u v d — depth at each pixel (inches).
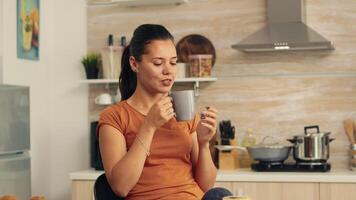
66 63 183.8
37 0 176.2
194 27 175.6
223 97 173.2
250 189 151.1
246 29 172.2
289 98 170.1
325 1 168.1
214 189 72.6
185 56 175.0
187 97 82.4
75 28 183.6
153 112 78.4
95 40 182.1
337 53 167.6
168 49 82.0
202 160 86.7
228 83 173.0
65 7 184.4
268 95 171.0
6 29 161.0
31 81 173.2
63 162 183.6
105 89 181.0
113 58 174.1
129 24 179.6
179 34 176.6
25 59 169.9
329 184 147.5
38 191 177.2
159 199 80.4
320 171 154.6
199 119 89.7
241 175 151.4
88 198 159.5
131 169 77.3
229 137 167.6
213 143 167.8
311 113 168.9
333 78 167.8
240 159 170.9
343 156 166.9
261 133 171.3
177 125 83.5
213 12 174.4
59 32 184.1
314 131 167.9
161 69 81.7
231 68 173.2
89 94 182.4
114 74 174.2
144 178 81.4
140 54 82.2
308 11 169.0
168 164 82.6
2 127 137.2
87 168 181.9
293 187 148.9
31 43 172.7
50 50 183.8
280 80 170.6
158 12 177.9
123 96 89.4
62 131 183.6
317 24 168.6
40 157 178.1
